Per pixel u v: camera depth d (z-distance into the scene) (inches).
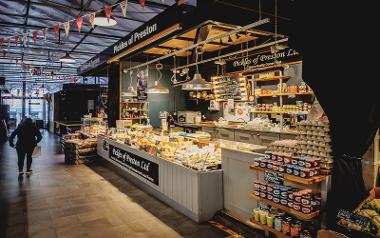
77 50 518.3
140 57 387.2
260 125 306.5
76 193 226.7
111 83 388.8
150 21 211.5
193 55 345.1
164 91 280.7
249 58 332.8
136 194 224.4
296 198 118.4
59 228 161.6
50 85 1219.9
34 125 301.1
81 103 708.0
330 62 99.0
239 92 351.6
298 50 107.9
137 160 244.8
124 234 153.8
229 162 171.0
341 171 102.7
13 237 150.6
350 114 96.9
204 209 168.7
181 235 152.4
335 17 96.8
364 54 91.6
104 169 317.7
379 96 91.7
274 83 329.7
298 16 106.7
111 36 406.9
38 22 352.5
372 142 105.2
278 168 124.9
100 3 285.3
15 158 392.5
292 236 120.3
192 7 186.2
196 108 450.6
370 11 89.6
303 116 297.0
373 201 98.2
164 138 259.8
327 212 107.3
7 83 1147.3
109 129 357.7
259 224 134.6
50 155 412.8
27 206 196.9
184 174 179.2
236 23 175.6
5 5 291.9
